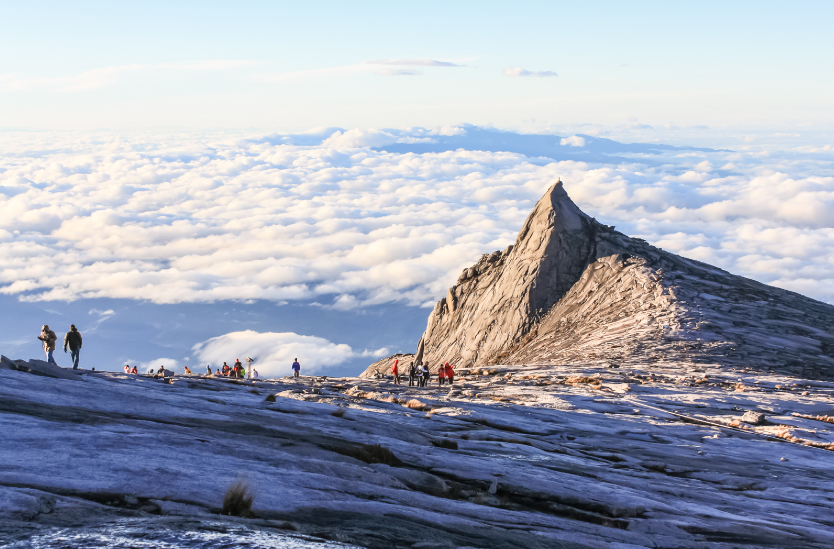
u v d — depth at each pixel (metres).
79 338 29.39
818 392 48.53
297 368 50.03
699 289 93.19
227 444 10.55
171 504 6.86
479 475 13.18
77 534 5.13
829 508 16.55
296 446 12.12
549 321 99.44
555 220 114.00
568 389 44.25
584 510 12.12
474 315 114.62
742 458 24.42
